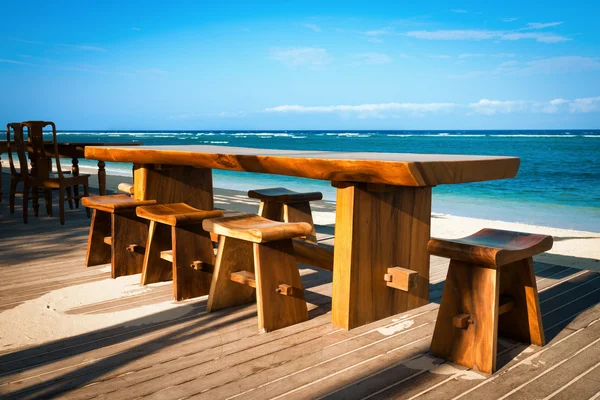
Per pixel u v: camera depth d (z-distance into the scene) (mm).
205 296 3227
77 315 2855
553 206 12320
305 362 2256
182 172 3885
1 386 2016
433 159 2338
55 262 4129
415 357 2322
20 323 2719
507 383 2070
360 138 76312
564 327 2729
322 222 6930
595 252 5992
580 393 1987
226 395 1948
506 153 37750
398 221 2830
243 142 62625
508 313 2521
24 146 5879
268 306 2637
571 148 43000
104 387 2012
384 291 2811
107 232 4066
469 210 11453
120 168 23812
